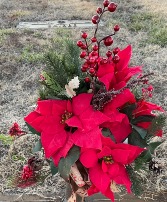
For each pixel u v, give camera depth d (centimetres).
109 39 67
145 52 177
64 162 68
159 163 112
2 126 129
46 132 69
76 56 76
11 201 101
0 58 174
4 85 154
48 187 105
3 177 108
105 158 67
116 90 67
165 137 121
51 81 71
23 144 119
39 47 184
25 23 211
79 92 71
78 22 211
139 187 74
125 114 72
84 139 65
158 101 143
